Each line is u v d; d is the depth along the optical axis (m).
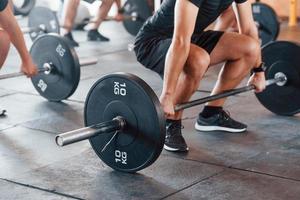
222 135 2.99
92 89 2.41
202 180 2.38
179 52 2.36
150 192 2.26
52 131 3.10
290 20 6.86
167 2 2.66
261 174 2.43
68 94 3.61
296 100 3.25
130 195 2.23
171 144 2.71
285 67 3.23
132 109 2.30
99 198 2.21
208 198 2.19
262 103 3.38
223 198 2.19
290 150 2.73
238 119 3.28
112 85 2.33
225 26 3.84
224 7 2.70
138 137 2.32
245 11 2.80
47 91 3.69
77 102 3.70
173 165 2.55
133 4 6.12
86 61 3.74
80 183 2.36
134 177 2.41
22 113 3.45
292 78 3.23
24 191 2.29
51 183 2.37
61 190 2.29
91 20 5.91
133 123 2.31
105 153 2.46
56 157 2.69
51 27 5.43
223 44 2.79
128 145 2.36
